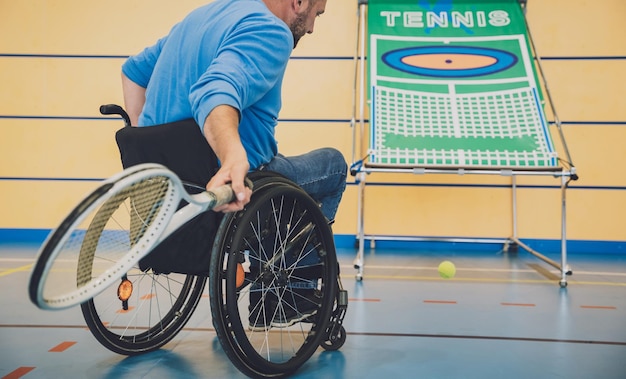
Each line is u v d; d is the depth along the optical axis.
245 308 2.37
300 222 1.64
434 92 3.60
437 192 4.38
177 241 1.46
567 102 4.36
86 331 2.02
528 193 4.34
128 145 1.46
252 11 1.49
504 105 3.51
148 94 1.58
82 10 4.46
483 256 4.06
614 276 3.35
